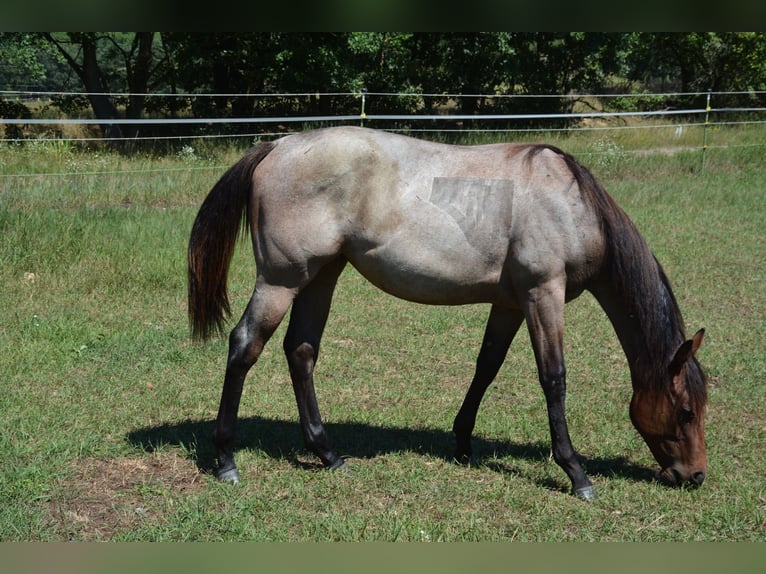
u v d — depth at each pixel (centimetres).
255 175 445
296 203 432
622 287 445
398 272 442
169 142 1905
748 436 529
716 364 665
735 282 925
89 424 505
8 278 795
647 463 496
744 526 410
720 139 1877
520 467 482
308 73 2091
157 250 911
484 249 436
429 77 2400
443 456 495
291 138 453
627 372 656
